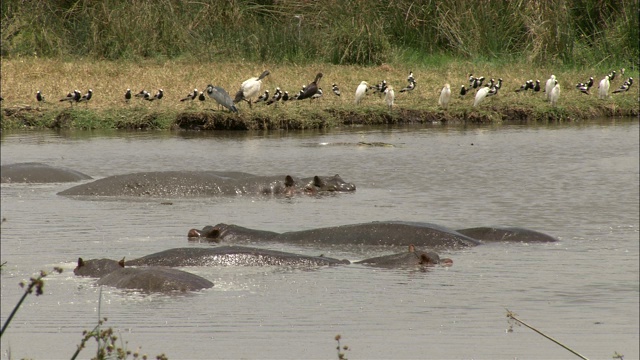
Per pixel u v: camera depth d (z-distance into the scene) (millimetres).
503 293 32312
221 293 32281
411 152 73750
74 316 29234
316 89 94625
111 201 52812
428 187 58719
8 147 74688
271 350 25469
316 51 122812
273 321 28359
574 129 90250
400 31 126500
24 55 116062
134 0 122625
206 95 99125
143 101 94875
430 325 28031
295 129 89188
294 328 27703
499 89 106938
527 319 28734
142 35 120312
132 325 28016
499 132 87375
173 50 121625
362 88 94625
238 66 114688
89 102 93938
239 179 56531
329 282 33969
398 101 99688
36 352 25312
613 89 111500
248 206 52062
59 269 18906
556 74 117688
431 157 71188
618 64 124938
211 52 119625
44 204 51312
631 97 107500
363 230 41625
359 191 57500
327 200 54281
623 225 46250
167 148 75000
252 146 76438
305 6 129000
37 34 118062
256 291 32469
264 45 120750
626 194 55688
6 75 103062
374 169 65688
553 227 45812
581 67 124688
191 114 87875
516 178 61719
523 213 49844
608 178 61938
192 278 33312
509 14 127938
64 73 106000
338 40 122312
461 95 103062
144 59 118562
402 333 27203
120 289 32562
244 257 36688
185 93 99500
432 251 38656
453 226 46188
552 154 73250
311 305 30578
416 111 95375
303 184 56781
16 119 87500
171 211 49875
